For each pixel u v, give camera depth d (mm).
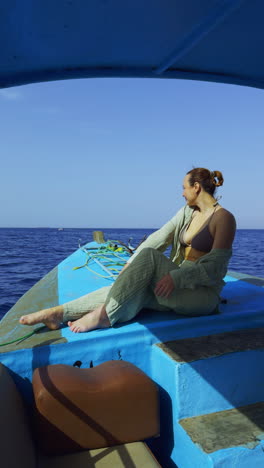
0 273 13234
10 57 2105
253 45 2209
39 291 3684
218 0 1735
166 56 2264
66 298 3354
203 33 1981
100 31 1970
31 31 1889
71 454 1853
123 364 2143
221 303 2988
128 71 2414
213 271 2465
